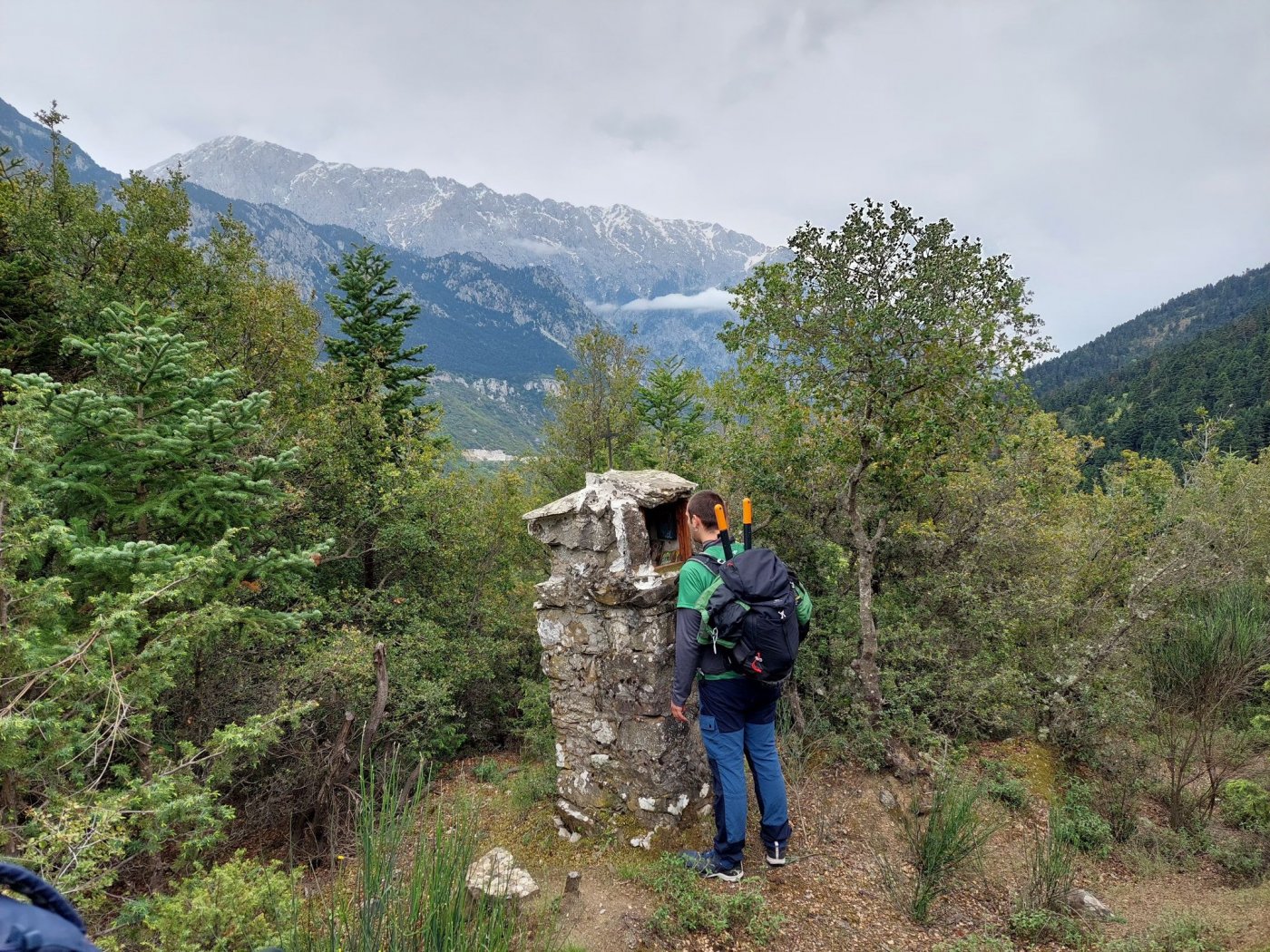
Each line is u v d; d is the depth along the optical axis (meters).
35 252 11.54
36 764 3.01
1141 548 9.32
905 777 5.57
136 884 4.05
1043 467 9.91
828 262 6.37
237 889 2.83
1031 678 6.75
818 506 7.89
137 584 3.86
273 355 13.95
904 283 6.12
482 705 8.59
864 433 6.10
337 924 2.78
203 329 12.01
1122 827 5.13
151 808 3.19
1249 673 6.53
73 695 3.24
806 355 6.65
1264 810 4.91
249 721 3.84
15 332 10.10
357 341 16.72
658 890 3.77
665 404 18.67
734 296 7.27
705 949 3.38
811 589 7.75
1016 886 4.26
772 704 3.96
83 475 4.78
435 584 11.20
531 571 13.32
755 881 3.85
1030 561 8.40
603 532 4.41
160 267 12.95
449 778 6.44
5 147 12.90
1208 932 3.53
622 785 4.45
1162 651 7.14
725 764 3.81
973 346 6.07
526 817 5.02
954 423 6.40
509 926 2.98
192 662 5.28
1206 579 8.06
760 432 8.03
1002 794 5.41
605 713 4.53
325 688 6.15
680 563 4.82
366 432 11.81
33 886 0.92
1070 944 3.62
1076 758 6.26
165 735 5.18
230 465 5.85
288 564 5.27
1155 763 6.21
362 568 11.04
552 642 4.77
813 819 4.88
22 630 3.12
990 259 6.18
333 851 3.75
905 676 6.63
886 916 3.81
